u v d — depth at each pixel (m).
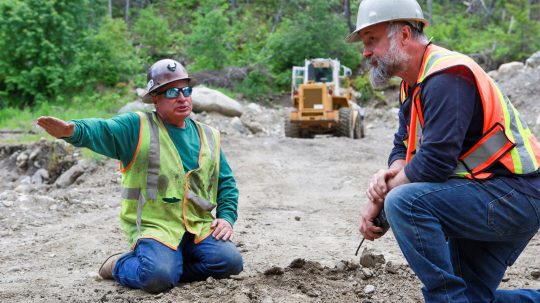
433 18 40.25
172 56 34.81
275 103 30.28
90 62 24.48
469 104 2.88
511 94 21.27
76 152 12.31
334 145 14.67
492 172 2.95
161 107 4.24
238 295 3.79
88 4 26.52
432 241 2.92
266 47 34.53
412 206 2.93
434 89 2.89
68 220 7.79
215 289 4.01
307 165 12.07
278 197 9.38
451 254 3.32
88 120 3.91
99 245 6.16
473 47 32.38
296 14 35.81
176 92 4.19
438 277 2.91
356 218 7.79
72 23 24.47
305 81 18.80
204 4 39.88
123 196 4.25
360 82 30.11
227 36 34.12
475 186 2.93
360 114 18.97
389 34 3.04
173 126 4.31
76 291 4.31
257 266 5.05
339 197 9.36
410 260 2.98
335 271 4.39
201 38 31.55
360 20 3.11
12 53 23.59
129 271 4.20
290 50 33.25
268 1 44.62
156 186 4.20
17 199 8.72
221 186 4.56
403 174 3.03
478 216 2.93
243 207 8.53
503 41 31.36
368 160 12.80
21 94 24.16
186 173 4.28
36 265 5.43
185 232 4.35
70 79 23.64
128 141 4.14
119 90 24.55
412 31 3.07
